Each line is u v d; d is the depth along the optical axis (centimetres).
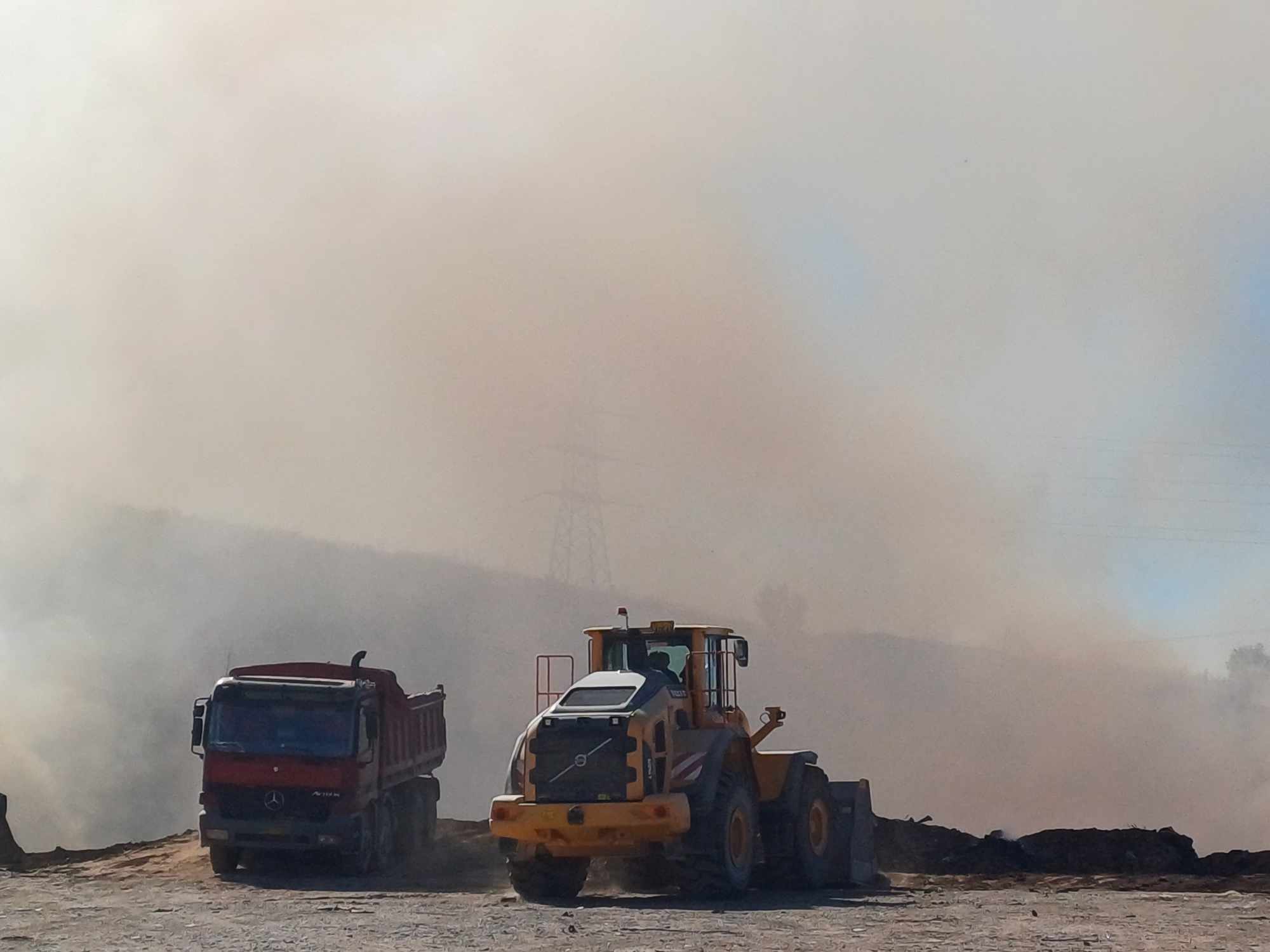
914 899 3475
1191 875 4416
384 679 4762
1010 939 2612
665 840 3447
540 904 3425
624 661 3822
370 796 4541
